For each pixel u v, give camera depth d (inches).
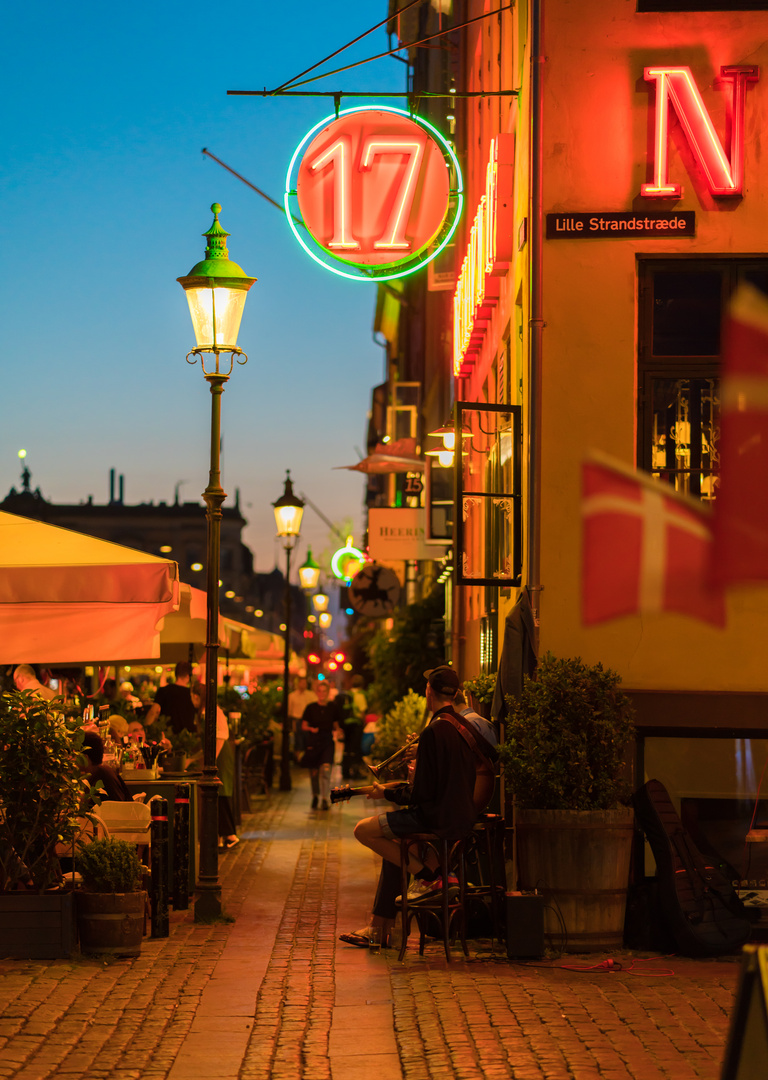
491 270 513.3
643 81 421.1
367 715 1254.9
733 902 381.4
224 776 655.8
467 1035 275.1
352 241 528.1
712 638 408.2
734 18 420.2
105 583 380.8
